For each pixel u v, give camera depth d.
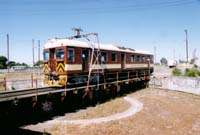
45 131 11.46
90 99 18.03
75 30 18.03
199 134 11.48
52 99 14.48
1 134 10.88
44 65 17.48
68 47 16.16
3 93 13.54
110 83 20.56
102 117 14.31
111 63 21.06
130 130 11.87
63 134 11.12
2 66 69.12
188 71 29.75
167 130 12.02
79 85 17.80
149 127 12.45
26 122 12.86
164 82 28.25
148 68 29.64
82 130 11.74
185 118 14.45
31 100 12.73
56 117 14.12
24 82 23.47
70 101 16.41
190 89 24.58
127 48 24.73
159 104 18.69
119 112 15.71
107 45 21.41
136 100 20.33
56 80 16.55
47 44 17.38
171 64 57.22
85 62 17.86
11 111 12.10
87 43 18.30
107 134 11.22
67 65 15.95
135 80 25.44
